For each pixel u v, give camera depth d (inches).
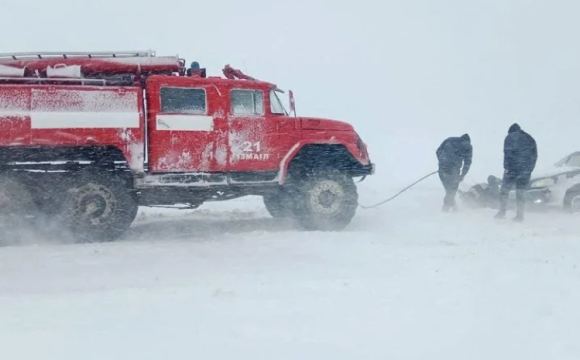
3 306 226.2
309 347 186.2
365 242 372.8
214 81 414.6
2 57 393.7
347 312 218.8
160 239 398.3
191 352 181.3
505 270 284.4
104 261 318.0
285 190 443.2
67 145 382.3
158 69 412.8
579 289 249.6
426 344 189.5
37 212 389.1
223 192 424.5
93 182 391.5
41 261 318.3
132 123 393.7
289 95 440.1
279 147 428.8
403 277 272.4
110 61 404.2
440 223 458.3
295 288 252.1
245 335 195.5
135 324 204.7
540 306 225.5
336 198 445.1
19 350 180.7
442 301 232.8
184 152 406.3
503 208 479.8
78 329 199.0
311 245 362.3
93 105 389.4
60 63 396.2
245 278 273.9
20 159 383.6
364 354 181.9
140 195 405.7
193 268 298.8
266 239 386.6
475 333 198.4
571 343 190.9
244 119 420.2
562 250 335.6
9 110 375.9
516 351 184.9
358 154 448.8
